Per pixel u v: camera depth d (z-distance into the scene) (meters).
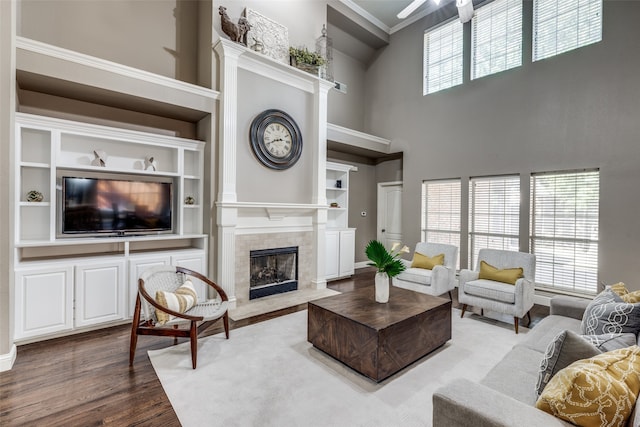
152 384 2.37
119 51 3.89
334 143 5.84
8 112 2.52
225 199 4.10
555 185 4.56
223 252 4.09
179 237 3.95
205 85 4.23
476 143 5.39
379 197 7.31
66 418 1.98
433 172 6.00
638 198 3.85
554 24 4.61
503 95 5.07
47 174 3.40
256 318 3.82
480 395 1.33
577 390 1.16
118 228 3.72
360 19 6.19
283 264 4.98
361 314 2.69
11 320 2.66
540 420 1.18
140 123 4.07
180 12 4.37
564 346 1.40
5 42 2.53
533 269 3.73
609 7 4.06
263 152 4.50
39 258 3.34
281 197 4.79
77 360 2.71
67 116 3.55
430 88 6.20
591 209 4.24
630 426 1.10
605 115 4.09
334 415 2.04
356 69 7.17
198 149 4.25
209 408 2.10
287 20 4.93
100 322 3.32
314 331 2.95
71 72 3.08
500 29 5.20
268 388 2.33
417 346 2.71
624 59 3.96
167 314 2.74
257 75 4.48
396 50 6.71
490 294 3.58
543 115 4.64
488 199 5.30
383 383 2.40
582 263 4.32
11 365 2.57
